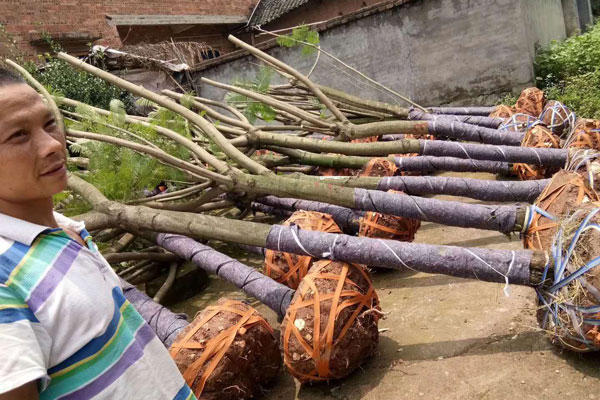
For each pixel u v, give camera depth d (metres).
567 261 2.04
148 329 1.22
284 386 2.43
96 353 1.02
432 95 8.83
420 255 2.39
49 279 0.97
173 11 13.99
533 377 2.05
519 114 5.49
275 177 3.46
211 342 2.14
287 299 2.68
